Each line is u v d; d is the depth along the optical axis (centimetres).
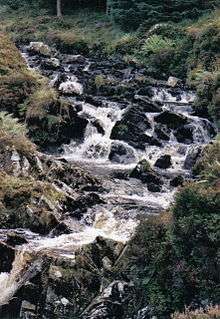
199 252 922
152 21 3288
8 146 1499
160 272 954
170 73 2734
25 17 4100
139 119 1941
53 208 1284
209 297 889
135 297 954
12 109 1959
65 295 985
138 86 2377
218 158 1592
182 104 2205
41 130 1880
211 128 2022
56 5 4225
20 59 2433
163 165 1748
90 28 3691
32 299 997
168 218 1024
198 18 3244
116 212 1315
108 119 2011
